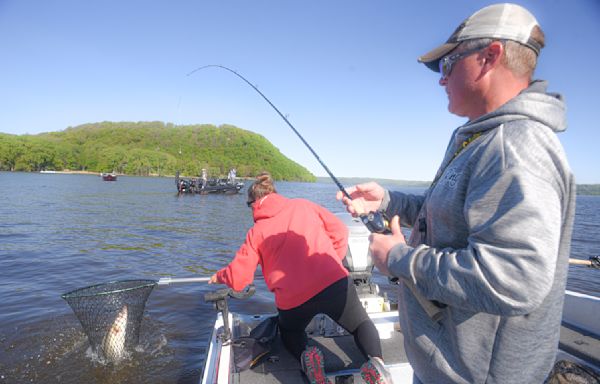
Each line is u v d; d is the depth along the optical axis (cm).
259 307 545
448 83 111
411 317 111
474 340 91
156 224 1545
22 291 597
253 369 235
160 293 584
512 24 94
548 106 88
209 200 3291
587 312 267
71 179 7256
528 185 77
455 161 101
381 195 158
